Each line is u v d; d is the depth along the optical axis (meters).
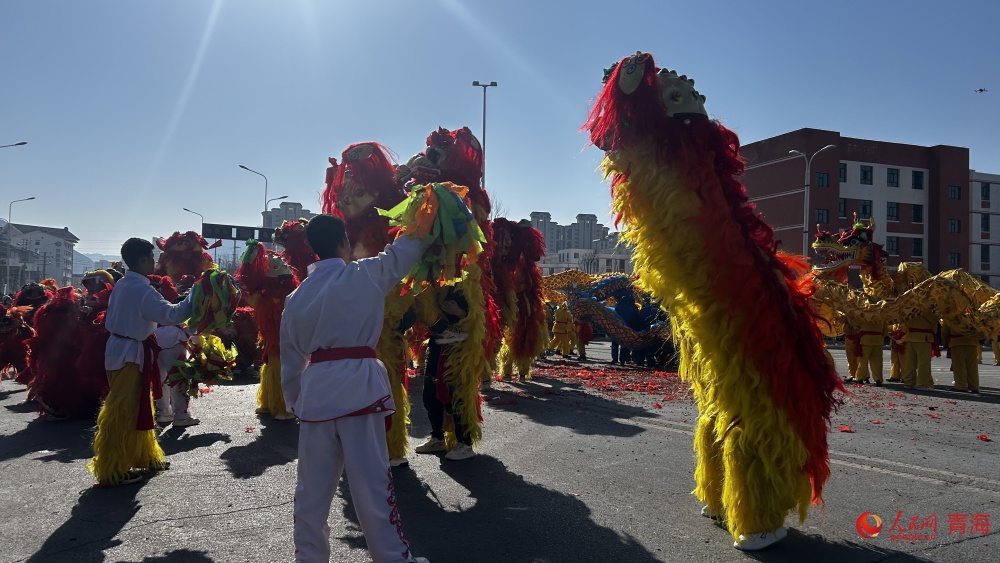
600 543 4.21
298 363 3.51
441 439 6.58
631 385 11.48
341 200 5.95
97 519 4.64
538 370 14.19
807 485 4.09
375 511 3.26
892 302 11.62
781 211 48.94
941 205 52.22
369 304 3.44
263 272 8.33
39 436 7.50
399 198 6.02
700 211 4.05
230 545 4.16
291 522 4.57
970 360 11.54
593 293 15.84
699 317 4.13
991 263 56.78
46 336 8.39
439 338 6.21
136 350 5.52
